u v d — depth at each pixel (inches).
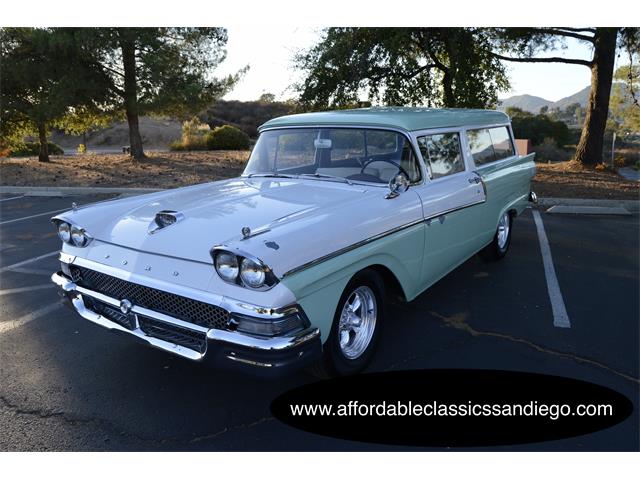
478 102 475.2
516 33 465.1
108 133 1812.3
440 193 157.0
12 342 151.3
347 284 120.5
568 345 147.3
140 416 114.6
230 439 107.0
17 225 316.8
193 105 649.0
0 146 778.2
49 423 112.0
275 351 97.4
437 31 479.2
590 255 239.1
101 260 121.5
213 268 104.0
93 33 556.4
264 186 151.3
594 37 499.2
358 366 130.6
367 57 470.9
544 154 1262.3
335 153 157.6
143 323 115.6
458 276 209.6
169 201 140.0
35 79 601.0
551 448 104.3
